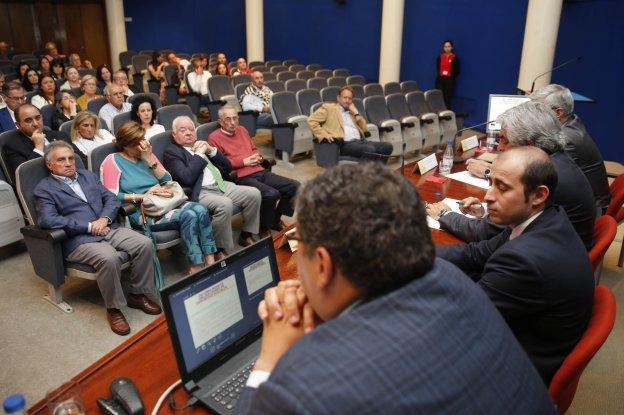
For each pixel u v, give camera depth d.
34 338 2.38
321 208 0.64
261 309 0.84
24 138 3.23
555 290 1.26
